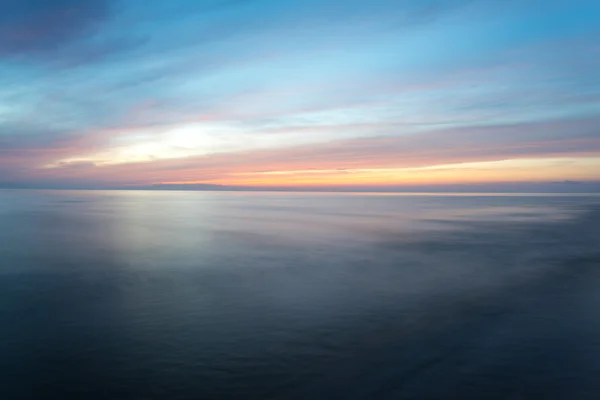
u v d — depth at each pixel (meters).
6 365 8.68
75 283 16.34
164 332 10.65
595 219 49.66
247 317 11.89
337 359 9.02
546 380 8.05
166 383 7.95
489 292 14.72
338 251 25.05
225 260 21.80
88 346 9.70
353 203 107.56
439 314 12.17
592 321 11.45
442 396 7.48
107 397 7.48
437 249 25.81
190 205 92.88
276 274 18.16
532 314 12.11
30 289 15.34
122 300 13.73
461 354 9.24
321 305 13.12
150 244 28.11
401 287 15.58
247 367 8.62
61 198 142.25
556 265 20.09
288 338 10.23
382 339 10.14
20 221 46.72
